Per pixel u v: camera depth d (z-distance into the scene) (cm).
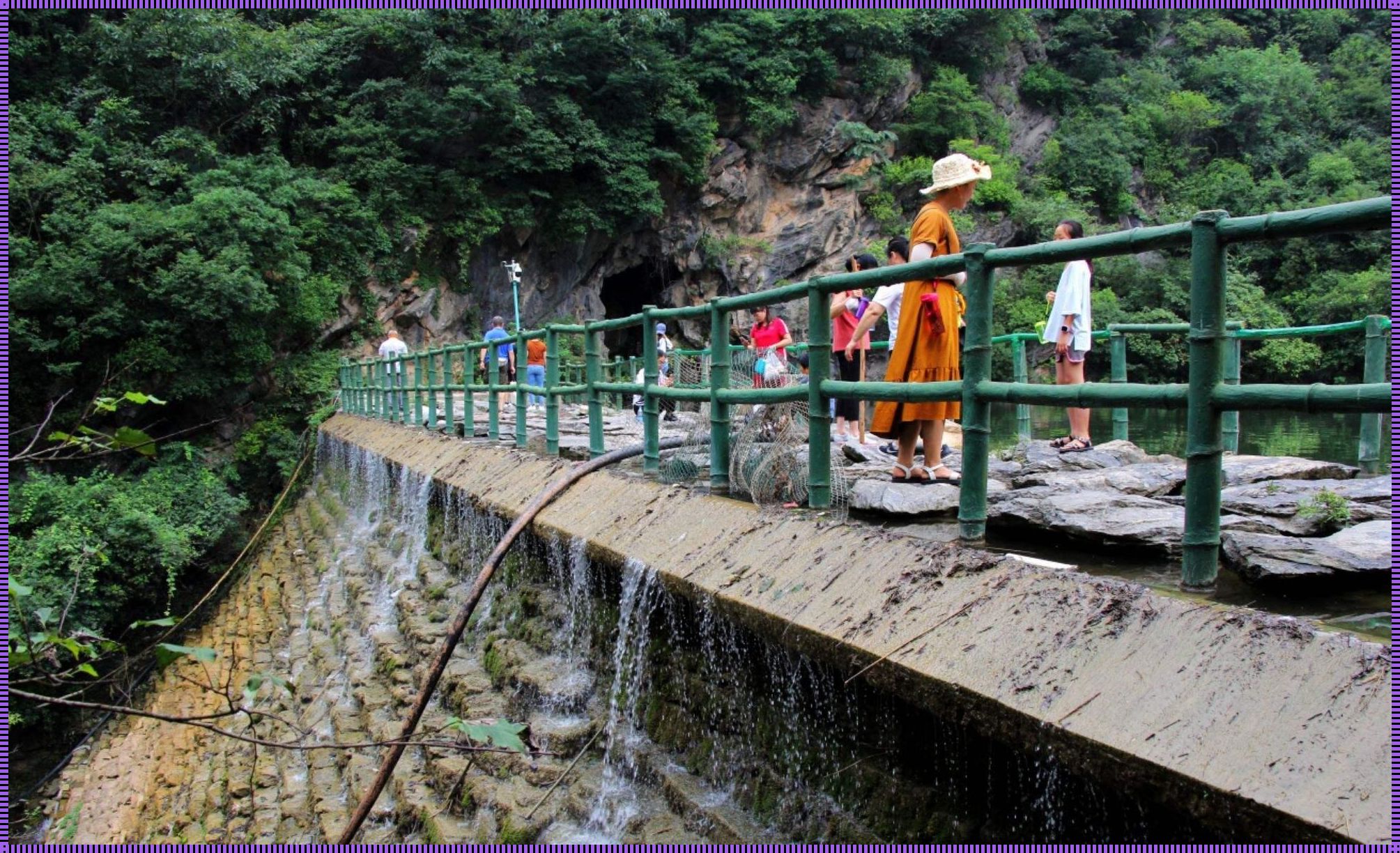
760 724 421
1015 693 280
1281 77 4400
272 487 2173
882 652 325
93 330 1855
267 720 787
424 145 2723
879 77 3472
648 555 500
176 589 1574
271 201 2277
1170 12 4822
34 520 1437
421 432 1307
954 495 476
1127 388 329
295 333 2319
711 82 3186
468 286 2791
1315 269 3011
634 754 473
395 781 559
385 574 1012
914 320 461
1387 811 200
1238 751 229
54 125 2095
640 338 3669
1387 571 311
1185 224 305
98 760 916
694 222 3209
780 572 411
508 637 669
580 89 2950
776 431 512
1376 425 679
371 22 2689
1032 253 354
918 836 337
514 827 457
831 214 3366
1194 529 315
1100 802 288
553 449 820
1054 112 4181
